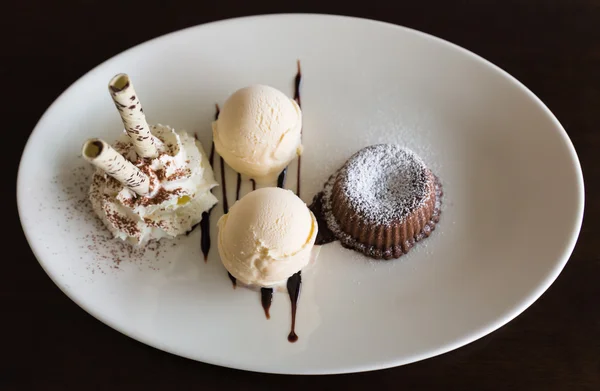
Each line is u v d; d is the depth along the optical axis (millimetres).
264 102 420
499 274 408
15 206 442
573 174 419
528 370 386
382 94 468
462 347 395
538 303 403
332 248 428
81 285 409
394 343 388
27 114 470
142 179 400
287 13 497
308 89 471
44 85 480
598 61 470
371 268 422
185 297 411
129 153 419
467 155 451
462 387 384
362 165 428
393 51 470
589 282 406
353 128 461
